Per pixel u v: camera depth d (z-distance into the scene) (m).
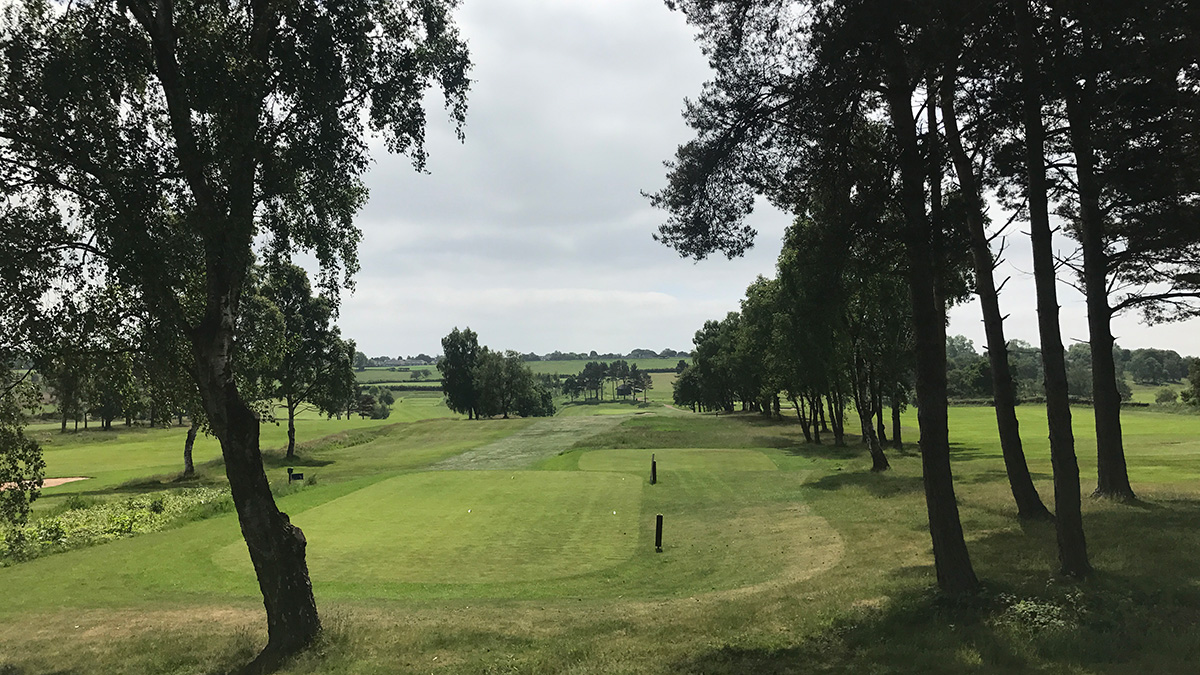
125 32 10.34
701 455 44.09
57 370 11.76
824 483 27.61
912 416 84.38
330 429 80.50
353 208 14.08
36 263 10.27
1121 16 10.07
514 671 8.97
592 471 36.25
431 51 12.61
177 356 11.28
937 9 9.25
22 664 11.08
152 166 9.99
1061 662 7.14
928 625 9.02
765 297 38.66
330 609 13.53
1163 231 15.42
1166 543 11.98
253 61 10.24
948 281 17.08
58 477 44.41
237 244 10.15
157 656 11.16
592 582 15.78
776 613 10.88
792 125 11.59
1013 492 16.30
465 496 28.00
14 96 9.52
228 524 23.83
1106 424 17.50
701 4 11.45
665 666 8.54
